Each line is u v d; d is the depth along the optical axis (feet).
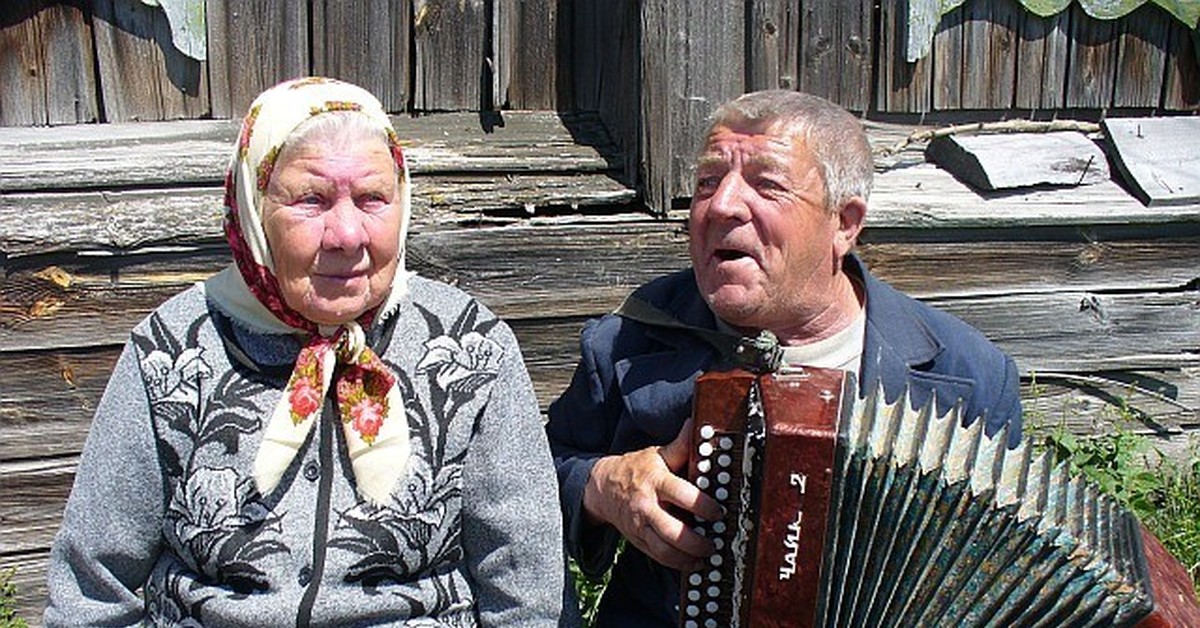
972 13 13.61
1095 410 14.05
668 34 12.10
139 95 11.75
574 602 7.81
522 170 12.41
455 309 7.58
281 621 6.98
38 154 11.12
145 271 11.18
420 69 12.56
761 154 7.81
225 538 6.98
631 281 12.35
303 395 7.04
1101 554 7.01
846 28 13.19
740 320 8.08
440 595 7.43
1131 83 14.28
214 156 11.56
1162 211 13.46
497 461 7.43
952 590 7.05
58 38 11.44
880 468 6.95
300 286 6.96
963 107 13.82
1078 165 13.62
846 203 8.07
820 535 6.91
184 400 7.05
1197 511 13.50
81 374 11.21
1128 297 13.83
